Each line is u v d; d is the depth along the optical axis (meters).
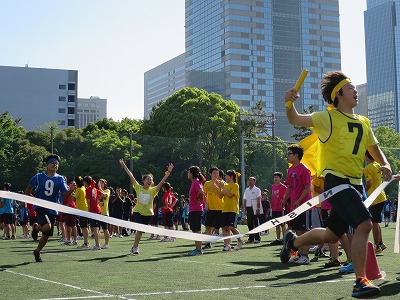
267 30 157.12
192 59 170.12
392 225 31.06
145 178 13.30
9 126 52.91
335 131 5.37
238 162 32.97
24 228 21.38
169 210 20.23
